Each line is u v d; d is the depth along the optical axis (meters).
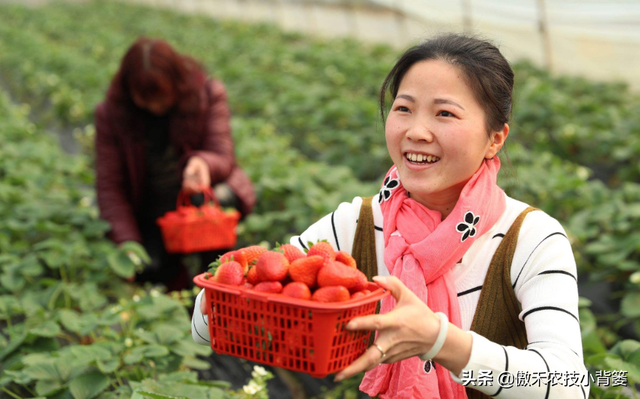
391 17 17.16
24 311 3.51
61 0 30.89
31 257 4.14
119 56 14.86
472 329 1.76
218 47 16.47
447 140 1.66
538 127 8.52
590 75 12.77
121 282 4.38
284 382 3.61
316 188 5.86
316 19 20.23
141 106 3.94
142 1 30.83
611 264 4.46
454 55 1.69
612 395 2.70
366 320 1.43
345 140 7.81
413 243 1.80
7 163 6.27
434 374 1.78
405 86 1.72
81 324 3.24
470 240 1.72
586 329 3.06
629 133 7.54
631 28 11.67
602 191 5.57
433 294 1.76
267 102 9.83
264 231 5.48
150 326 3.31
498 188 1.82
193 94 3.93
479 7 13.99
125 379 2.99
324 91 9.69
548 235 1.75
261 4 22.97
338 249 1.98
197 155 3.97
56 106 9.89
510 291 1.75
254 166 6.74
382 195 1.90
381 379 1.85
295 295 1.49
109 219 4.16
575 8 12.08
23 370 2.70
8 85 13.42
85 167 7.32
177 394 2.40
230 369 3.74
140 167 4.08
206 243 3.89
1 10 26.67
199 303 1.83
